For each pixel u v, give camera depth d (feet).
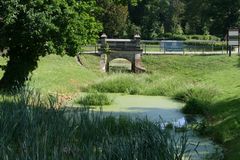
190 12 283.18
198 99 81.41
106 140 39.70
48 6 75.66
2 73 100.17
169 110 81.56
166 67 153.17
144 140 39.04
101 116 59.00
